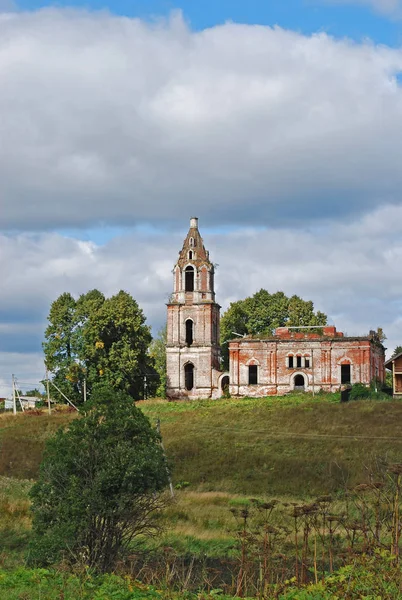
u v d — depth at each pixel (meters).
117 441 31.89
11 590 21.72
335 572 20.17
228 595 20.81
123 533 32.16
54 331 110.56
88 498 30.31
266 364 102.75
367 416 76.50
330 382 100.94
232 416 83.50
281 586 20.06
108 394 33.00
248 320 132.75
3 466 65.12
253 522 39.34
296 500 48.81
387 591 18.34
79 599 20.70
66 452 31.81
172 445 69.75
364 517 20.91
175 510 43.59
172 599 20.69
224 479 58.16
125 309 107.88
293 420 77.75
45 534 30.33
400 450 61.66
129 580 21.67
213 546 35.31
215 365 106.56
